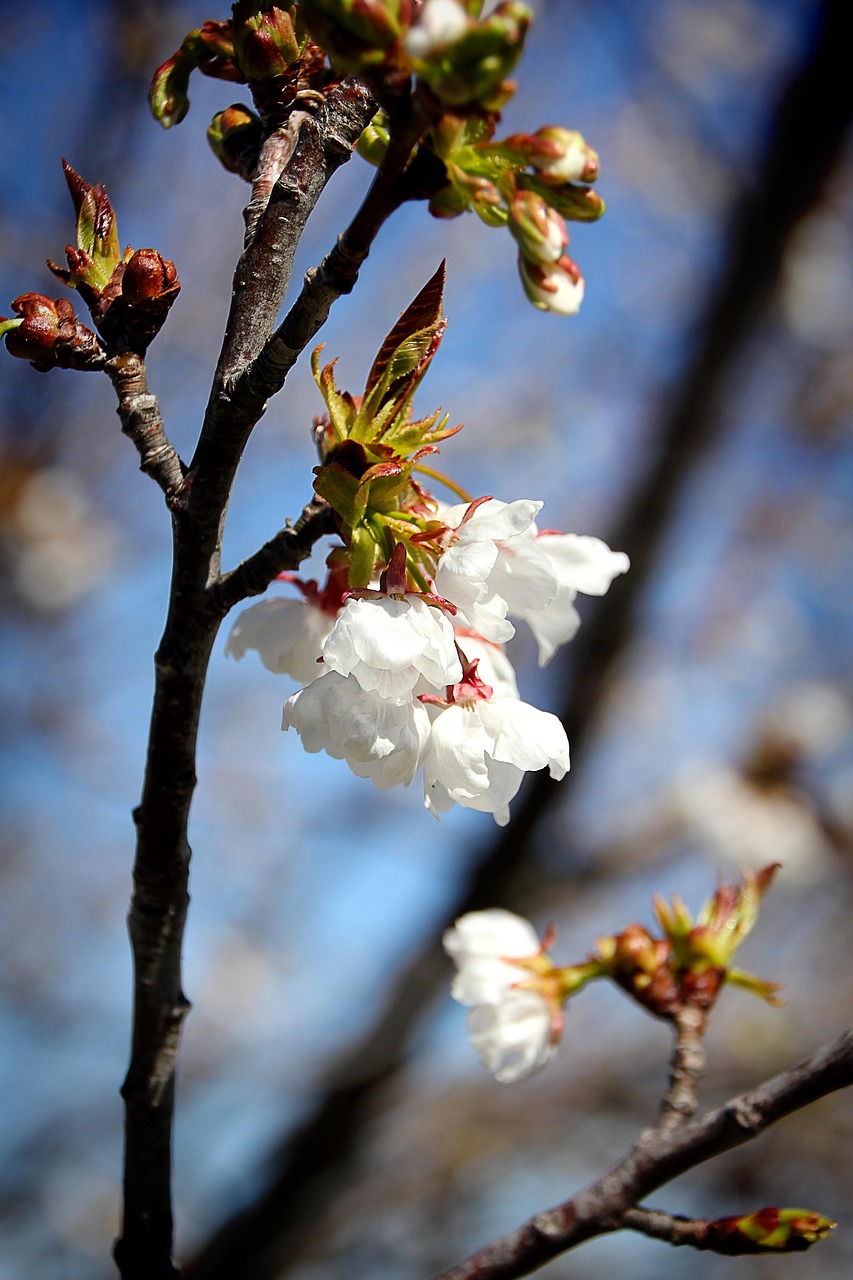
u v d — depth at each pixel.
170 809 0.56
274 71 0.57
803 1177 1.56
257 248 0.55
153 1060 0.59
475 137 0.54
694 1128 0.59
